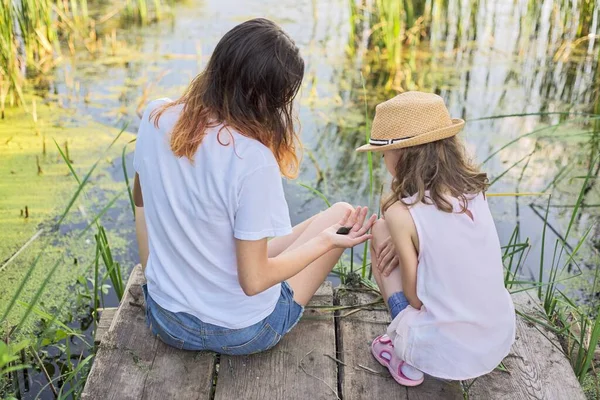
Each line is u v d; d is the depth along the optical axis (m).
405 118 1.89
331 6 6.27
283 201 1.81
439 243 1.86
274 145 1.81
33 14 5.01
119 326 2.21
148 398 1.95
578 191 3.84
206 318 1.96
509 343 1.98
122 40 5.44
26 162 3.93
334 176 3.90
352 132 4.32
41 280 3.08
